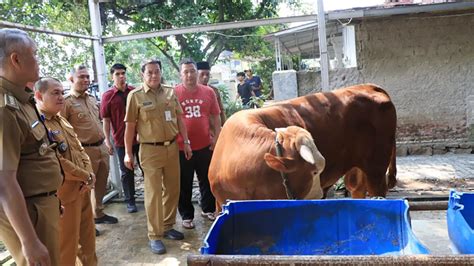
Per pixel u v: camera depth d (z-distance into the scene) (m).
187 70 4.45
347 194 5.51
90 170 3.18
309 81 7.46
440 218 4.48
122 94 5.09
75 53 9.48
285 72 7.39
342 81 7.56
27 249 2.05
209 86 5.09
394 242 2.03
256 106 8.89
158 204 4.06
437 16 7.24
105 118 5.12
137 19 11.13
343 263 1.41
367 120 4.25
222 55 13.38
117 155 5.38
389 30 7.38
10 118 2.09
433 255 1.41
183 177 4.61
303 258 1.43
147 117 3.97
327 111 4.03
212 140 4.79
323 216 2.13
